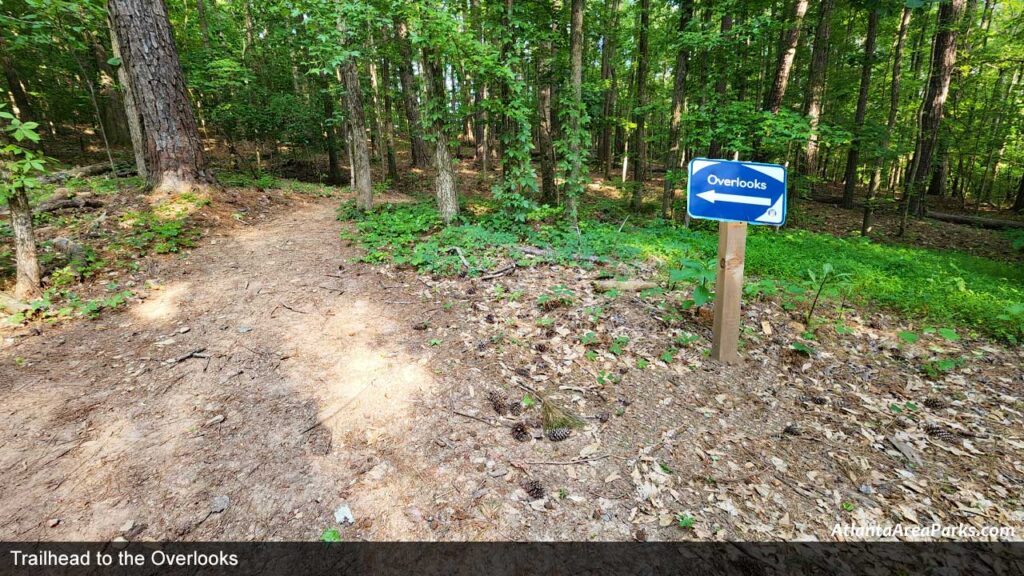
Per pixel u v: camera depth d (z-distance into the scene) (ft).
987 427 10.08
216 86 40.11
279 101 46.98
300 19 38.27
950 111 50.72
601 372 12.14
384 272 18.89
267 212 29.19
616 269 19.34
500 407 10.75
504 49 27.02
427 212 29.25
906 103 49.16
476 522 7.93
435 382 11.68
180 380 11.60
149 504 8.14
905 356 13.15
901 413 10.66
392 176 59.41
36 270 15.37
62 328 13.78
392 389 11.42
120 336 13.58
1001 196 71.51
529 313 15.14
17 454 9.02
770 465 9.16
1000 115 51.98
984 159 56.75
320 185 44.21
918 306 16.37
